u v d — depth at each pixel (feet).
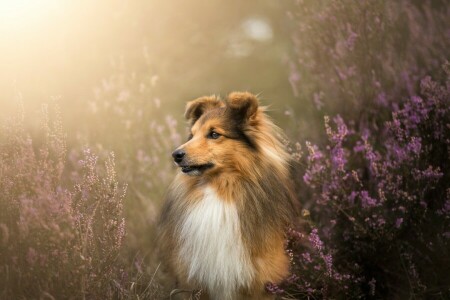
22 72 29.71
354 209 20.25
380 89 24.30
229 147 18.88
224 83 48.08
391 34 26.00
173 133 27.40
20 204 15.94
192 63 48.03
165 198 20.66
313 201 23.06
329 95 26.84
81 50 34.30
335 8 26.71
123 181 24.34
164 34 43.52
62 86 31.89
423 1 29.19
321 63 27.99
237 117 19.31
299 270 19.74
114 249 16.93
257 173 18.90
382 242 19.67
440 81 22.58
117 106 28.25
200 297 19.36
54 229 15.30
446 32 24.80
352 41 25.20
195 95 43.52
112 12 36.58
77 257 15.85
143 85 29.68
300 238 20.04
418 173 18.76
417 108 20.30
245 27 56.90
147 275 20.25
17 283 15.62
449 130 19.99
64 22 34.04
